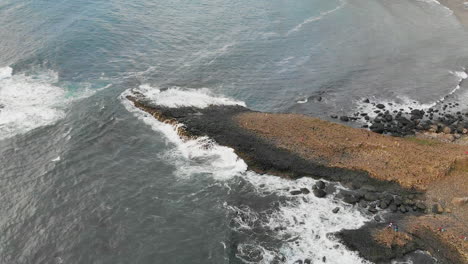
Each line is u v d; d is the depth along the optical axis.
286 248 41.19
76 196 46.91
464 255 39.34
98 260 39.66
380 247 40.78
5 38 80.12
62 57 75.38
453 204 45.06
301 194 47.44
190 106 63.62
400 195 46.88
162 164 52.25
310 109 65.56
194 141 55.31
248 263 39.69
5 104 61.59
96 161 52.12
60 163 51.44
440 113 64.44
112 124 58.91
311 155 51.66
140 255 40.34
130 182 49.25
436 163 49.16
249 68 76.81
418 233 41.97
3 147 53.47
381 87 72.00
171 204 46.50
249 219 44.62
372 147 52.38
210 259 40.19
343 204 46.16
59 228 42.81
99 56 77.12
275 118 59.62
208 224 44.03
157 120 60.09
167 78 71.81
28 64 72.25
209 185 49.12
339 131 56.12
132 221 44.06
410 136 57.75
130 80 70.25
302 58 81.12
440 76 75.25
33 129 57.03
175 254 40.59
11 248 40.59
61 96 64.62
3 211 44.59
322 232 42.84
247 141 54.56
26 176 49.34
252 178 49.97
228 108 63.88
